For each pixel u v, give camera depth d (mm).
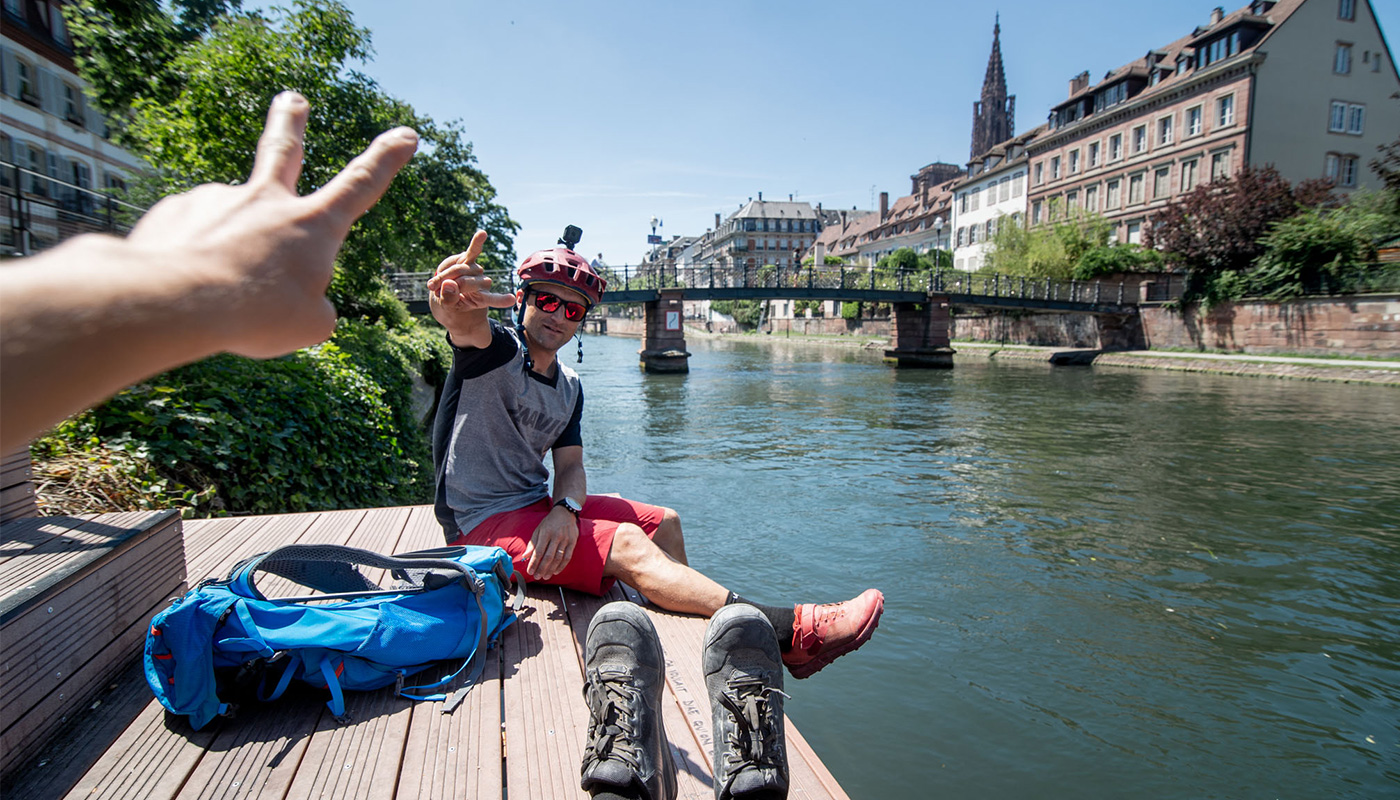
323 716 1751
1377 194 26141
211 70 9445
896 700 4477
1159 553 7004
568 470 2455
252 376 5398
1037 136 48812
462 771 1588
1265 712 4344
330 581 2090
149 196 8977
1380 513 8258
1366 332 23797
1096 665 4891
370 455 6398
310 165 10062
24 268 276
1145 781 3746
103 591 1765
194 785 1503
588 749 1445
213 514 4156
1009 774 3801
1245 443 12492
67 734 1622
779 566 6781
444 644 1936
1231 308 28812
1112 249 35375
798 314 68812
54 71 18953
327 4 9906
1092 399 19125
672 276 31297
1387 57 35000
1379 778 3781
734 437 14242
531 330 2336
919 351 32188
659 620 2256
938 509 8648
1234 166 33719
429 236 22531
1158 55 40000
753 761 1469
